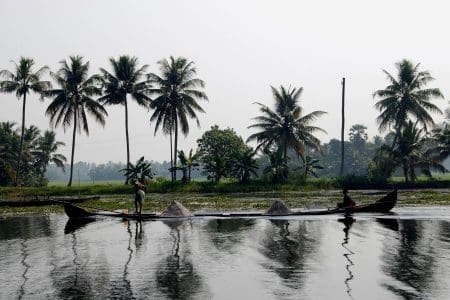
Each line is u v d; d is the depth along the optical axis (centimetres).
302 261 1609
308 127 7219
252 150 7350
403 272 1420
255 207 3772
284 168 7156
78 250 1928
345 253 1733
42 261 1719
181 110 7062
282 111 7238
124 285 1352
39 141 11225
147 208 3894
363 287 1270
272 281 1354
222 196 5491
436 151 7106
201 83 7131
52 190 6600
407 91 7044
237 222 2748
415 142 6925
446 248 1788
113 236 2289
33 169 10688
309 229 2381
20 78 6931
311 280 1355
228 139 8719
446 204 3731
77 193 6594
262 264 1577
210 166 7375
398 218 2800
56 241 2178
